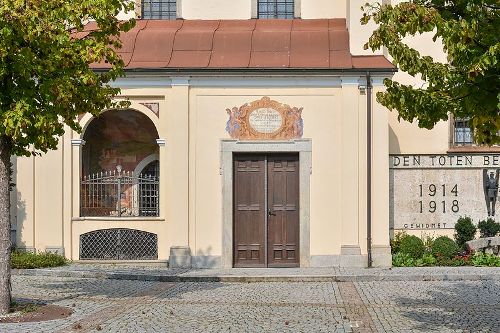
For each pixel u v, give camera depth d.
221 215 22.17
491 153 24.02
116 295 17.03
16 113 13.30
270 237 22.33
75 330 12.69
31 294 17.08
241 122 22.25
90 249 22.67
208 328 13.02
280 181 22.41
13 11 12.93
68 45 13.88
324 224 22.02
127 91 22.50
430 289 17.81
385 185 21.92
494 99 10.68
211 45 23.25
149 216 22.86
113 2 14.07
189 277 19.67
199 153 22.28
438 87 11.38
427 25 10.43
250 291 17.80
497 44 9.74
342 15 25.64
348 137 22.02
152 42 23.39
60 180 22.53
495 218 24.00
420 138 24.73
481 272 20.05
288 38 23.41
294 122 22.20
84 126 22.84
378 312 14.59
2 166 14.24
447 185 24.08
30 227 22.45
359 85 22.08
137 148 24.83
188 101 22.33
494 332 12.47
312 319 13.87
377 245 21.86
